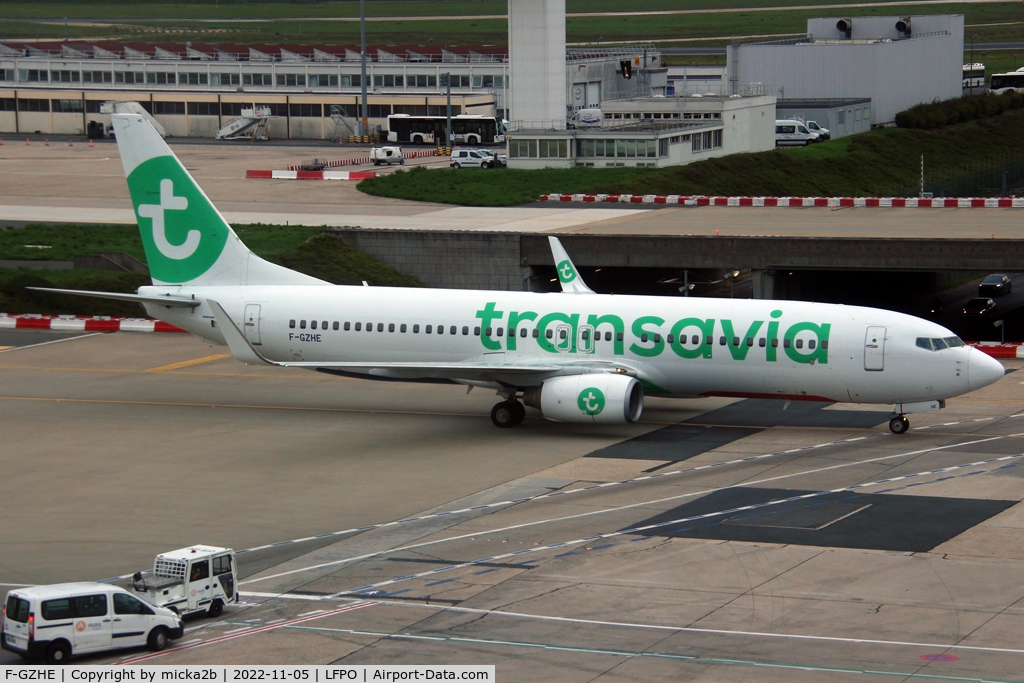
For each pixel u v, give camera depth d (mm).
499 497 108562
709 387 130625
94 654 75500
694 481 111875
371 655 75125
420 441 129375
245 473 117938
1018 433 127625
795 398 129000
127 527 102000
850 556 91125
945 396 123312
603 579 87750
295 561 93125
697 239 197875
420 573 89875
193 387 157250
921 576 86750
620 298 134500
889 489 107812
